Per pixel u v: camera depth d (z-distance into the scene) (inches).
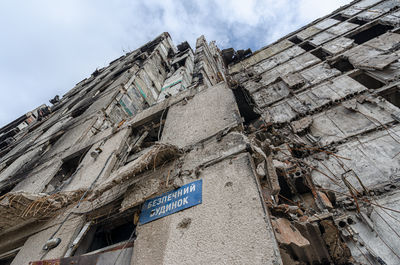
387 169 177.8
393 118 216.1
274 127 287.0
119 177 119.0
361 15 515.2
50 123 565.6
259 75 485.7
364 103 252.8
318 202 174.9
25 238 163.5
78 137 316.5
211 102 203.5
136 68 623.8
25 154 421.4
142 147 256.4
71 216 154.1
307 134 253.3
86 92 694.5
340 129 238.4
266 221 80.1
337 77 324.5
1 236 177.3
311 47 537.3
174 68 721.6
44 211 158.7
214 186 107.9
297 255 117.4
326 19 617.6
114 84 530.3
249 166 107.7
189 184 117.0
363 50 354.0
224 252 78.4
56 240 135.2
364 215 150.3
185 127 184.9
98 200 150.8
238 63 720.3
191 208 103.6
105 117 383.6
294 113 299.4
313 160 218.8
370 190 167.5
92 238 143.4
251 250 74.2
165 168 142.0
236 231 82.8
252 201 90.1
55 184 246.7
